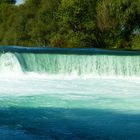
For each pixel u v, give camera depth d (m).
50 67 30.06
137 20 53.81
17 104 20.02
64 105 20.02
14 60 29.36
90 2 56.12
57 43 56.91
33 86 25.12
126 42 55.16
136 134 15.41
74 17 55.97
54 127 16.06
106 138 14.81
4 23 68.69
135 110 19.28
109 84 26.78
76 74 30.06
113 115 18.23
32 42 61.62
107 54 30.69
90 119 17.48
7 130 15.43
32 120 17.09
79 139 14.55
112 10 53.09
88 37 56.31
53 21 59.69
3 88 24.14
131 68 30.19
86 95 22.69
